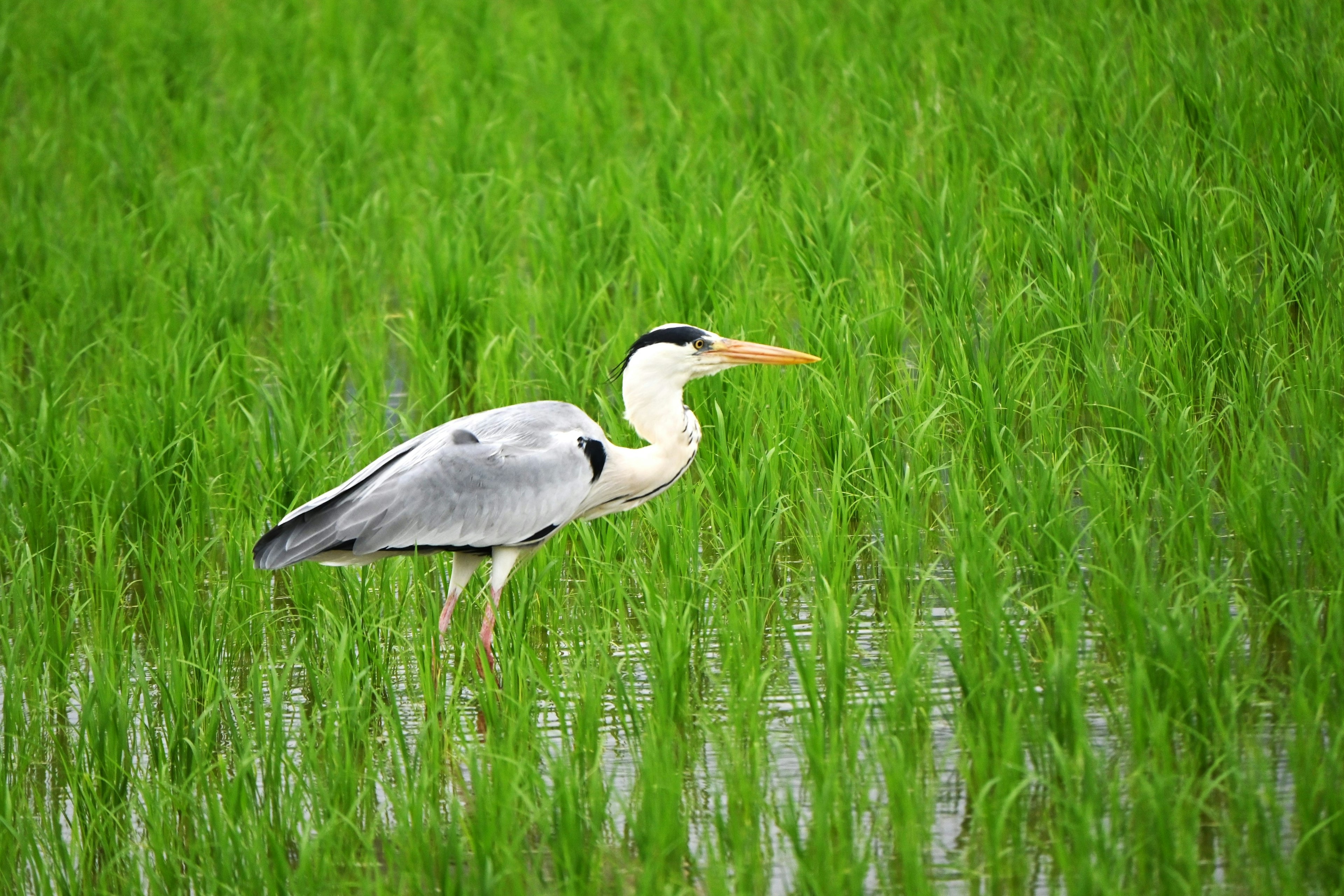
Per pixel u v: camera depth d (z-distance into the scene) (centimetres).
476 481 1048
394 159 2067
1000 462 1157
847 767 834
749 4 2625
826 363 1354
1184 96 1756
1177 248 1441
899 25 2222
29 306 1700
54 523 1261
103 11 2831
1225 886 743
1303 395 1171
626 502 1142
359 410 1473
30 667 1030
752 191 1758
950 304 1435
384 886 771
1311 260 1358
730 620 1024
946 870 787
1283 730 857
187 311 1638
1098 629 996
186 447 1341
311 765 895
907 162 1759
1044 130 1758
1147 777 811
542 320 1523
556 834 827
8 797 876
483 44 2414
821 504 1227
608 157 1966
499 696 967
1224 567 1049
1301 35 1847
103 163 2150
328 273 1745
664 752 848
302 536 1038
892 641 970
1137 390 1214
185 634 1071
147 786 905
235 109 2283
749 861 782
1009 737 810
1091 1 2142
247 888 790
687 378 1120
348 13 2759
